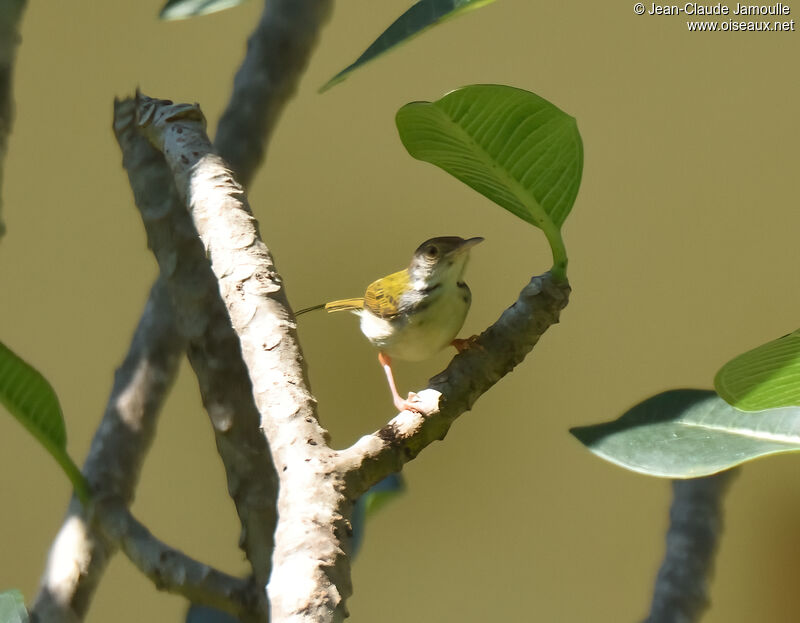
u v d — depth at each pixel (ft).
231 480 12.35
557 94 33.50
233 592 12.05
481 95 10.17
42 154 33.96
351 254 33.60
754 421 12.53
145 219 13.00
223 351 12.49
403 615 34.06
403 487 18.89
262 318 9.80
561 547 34.45
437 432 10.03
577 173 10.74
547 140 10.59
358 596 33.99
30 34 33.73
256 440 12.35
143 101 12.90
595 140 33.71
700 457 11.68
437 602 34.09
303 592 8.01
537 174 10.77
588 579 34.30
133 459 14.05
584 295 34.19
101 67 33.83
